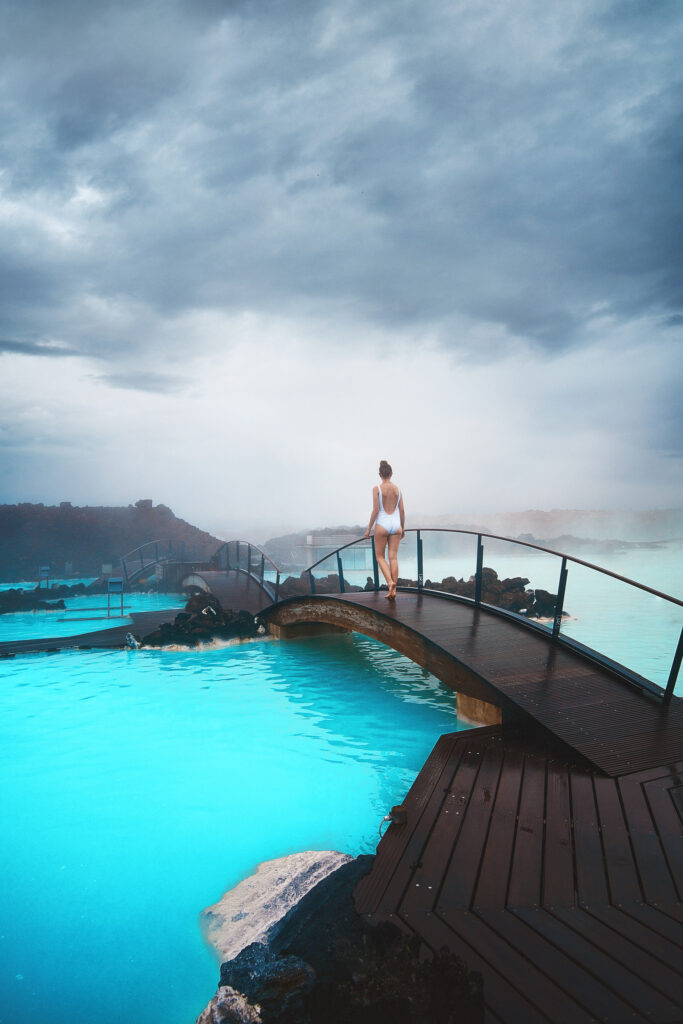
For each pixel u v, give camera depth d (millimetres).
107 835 5328
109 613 23141
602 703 6086
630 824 4023
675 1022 2252
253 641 15289
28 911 4164
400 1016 2203
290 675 11680
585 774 4836
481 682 7031
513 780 4863
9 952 3707
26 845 5141
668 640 12758
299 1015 2398
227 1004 2492
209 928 3871
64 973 3492
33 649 14305
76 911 4156
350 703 9617
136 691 10578
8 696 10312
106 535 47562
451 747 5734
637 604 18219
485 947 2832
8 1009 3186
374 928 3021
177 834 5324
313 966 2775
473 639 8203
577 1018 2293
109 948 3723
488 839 3979
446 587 17734
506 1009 2359
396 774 6695
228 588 22406
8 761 7238
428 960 2617
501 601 16438
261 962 2758
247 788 6344
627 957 2697
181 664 12852
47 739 8039
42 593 30000
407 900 3336
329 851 4672
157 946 3732
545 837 3939
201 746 7688
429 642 8250
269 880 4332
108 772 6840
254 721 8711
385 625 9891
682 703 6074
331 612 12188
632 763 4898
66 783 6547
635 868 3508
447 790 4793
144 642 14633
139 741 7918
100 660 13375
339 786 6363
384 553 10773
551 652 7664
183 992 3303
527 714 5855
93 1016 3123
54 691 10633
